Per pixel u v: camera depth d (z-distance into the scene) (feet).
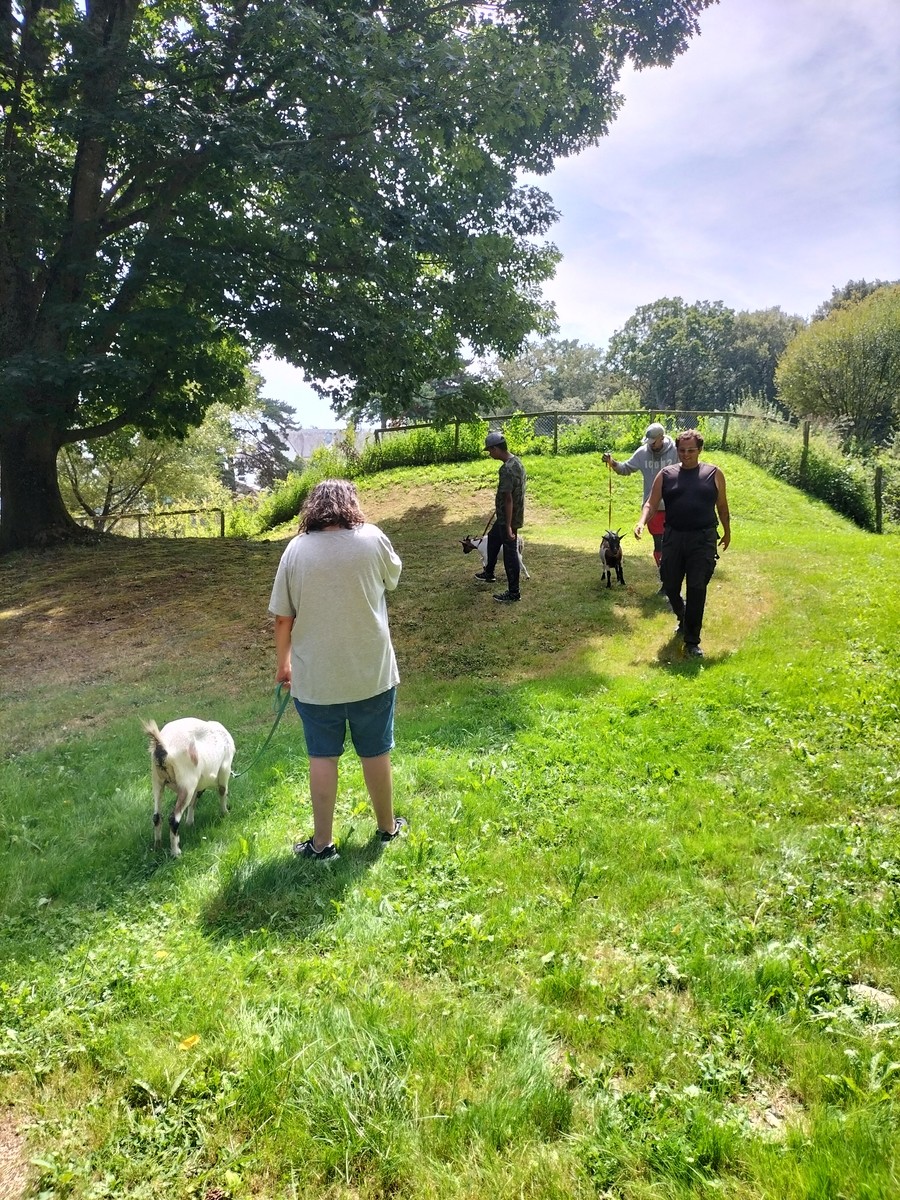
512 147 50.49
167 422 55.52
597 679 22.08
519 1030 8.18
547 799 14.28
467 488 61.67
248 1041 8.27
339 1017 8.49
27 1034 8.69
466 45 41.50
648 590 31.35
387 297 46.52
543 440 69.26
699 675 20.98
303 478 74.28
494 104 40.11
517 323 52.01
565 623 28.43
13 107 43.57
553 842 12.61
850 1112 6.73
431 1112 7.23
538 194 52.95
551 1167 6.55
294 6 37.14
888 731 15.78
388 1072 7.68
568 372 272.92
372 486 66.33
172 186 46.50
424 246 44.83
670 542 22.80
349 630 12.04
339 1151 6.84
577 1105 7.24
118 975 9.70
